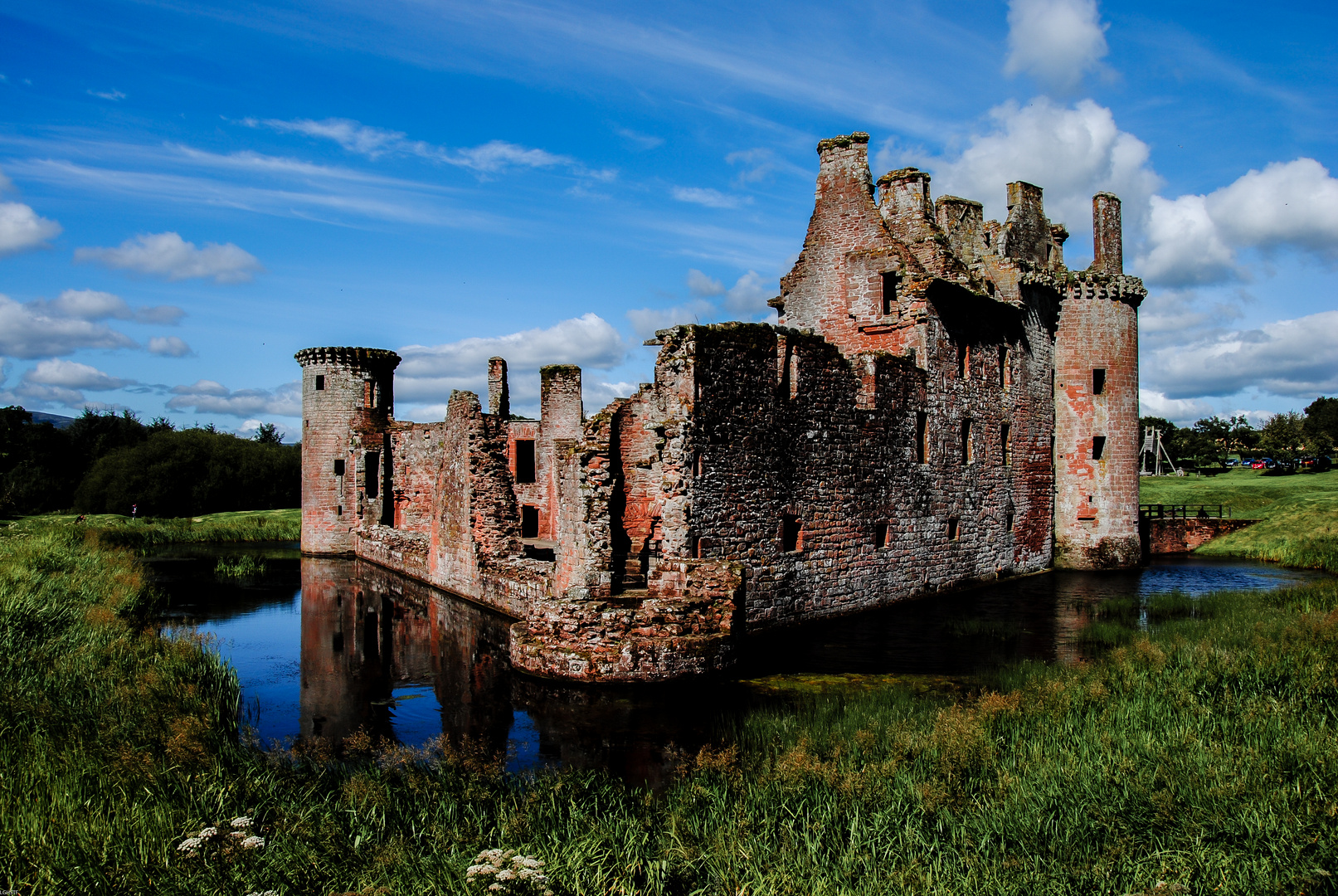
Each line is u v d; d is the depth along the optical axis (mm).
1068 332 32125
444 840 7340
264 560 37688
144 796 8062
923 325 25188
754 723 11812
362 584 30016
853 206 26797
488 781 9133
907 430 24625
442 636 19828
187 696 11812
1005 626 20250
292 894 6406
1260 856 6730
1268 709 10500
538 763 10648
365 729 12438
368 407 41344
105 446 78812
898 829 7625
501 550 25531
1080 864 6766
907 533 24531
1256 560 35594
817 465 21312
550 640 15602
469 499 25766
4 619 15031
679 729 11992
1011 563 29562
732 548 18672
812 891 6508
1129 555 31875
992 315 28750
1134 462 32312
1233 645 14344
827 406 21703
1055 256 33094
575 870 6746
